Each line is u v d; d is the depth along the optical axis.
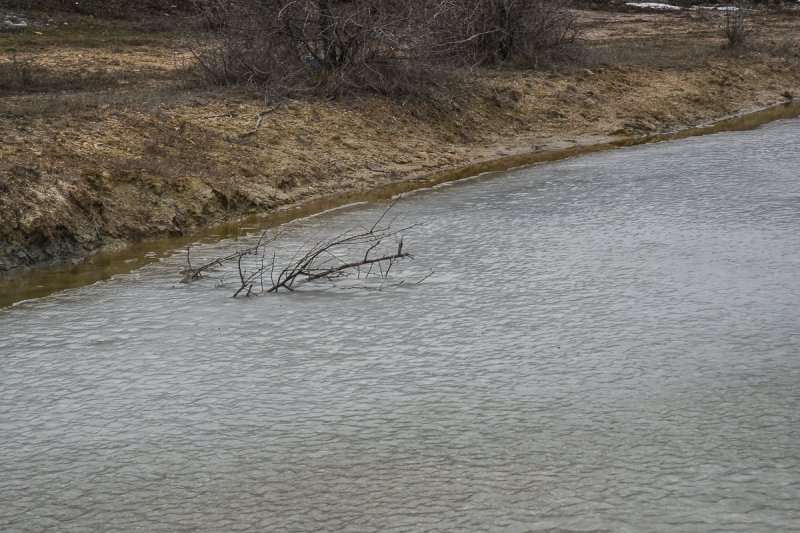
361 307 8.34
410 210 11.90
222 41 16.86
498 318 7.97
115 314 8.30
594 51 23.19
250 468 5.68
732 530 4.92
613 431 5.96
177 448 5.95
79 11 25.56
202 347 7.52
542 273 9.13
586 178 13.51
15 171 10.39
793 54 25.56
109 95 14.66
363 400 6.52
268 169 12.84
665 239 10.14
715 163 14.24
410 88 16.59
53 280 9.34
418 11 17.53
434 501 5.25
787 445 5.75
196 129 13.44
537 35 20.77
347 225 11.20
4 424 6.34
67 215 10.21
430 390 6.63
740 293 8.38
